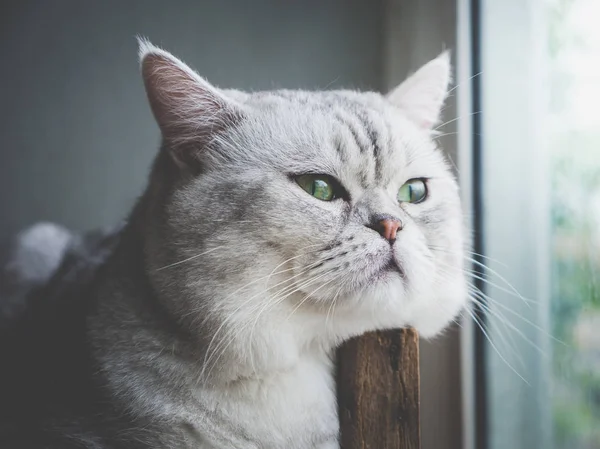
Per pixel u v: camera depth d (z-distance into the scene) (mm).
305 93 406
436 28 464
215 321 332
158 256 349
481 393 422
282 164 345
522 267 423
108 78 700
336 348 356
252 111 368
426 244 354
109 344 358
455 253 373
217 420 339
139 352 349
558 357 416
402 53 531
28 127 715
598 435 385
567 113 407
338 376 352
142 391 345
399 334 327
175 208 346
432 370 430
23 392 388
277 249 333
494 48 425
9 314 520
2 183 718
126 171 706
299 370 350
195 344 339
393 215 338
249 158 352
